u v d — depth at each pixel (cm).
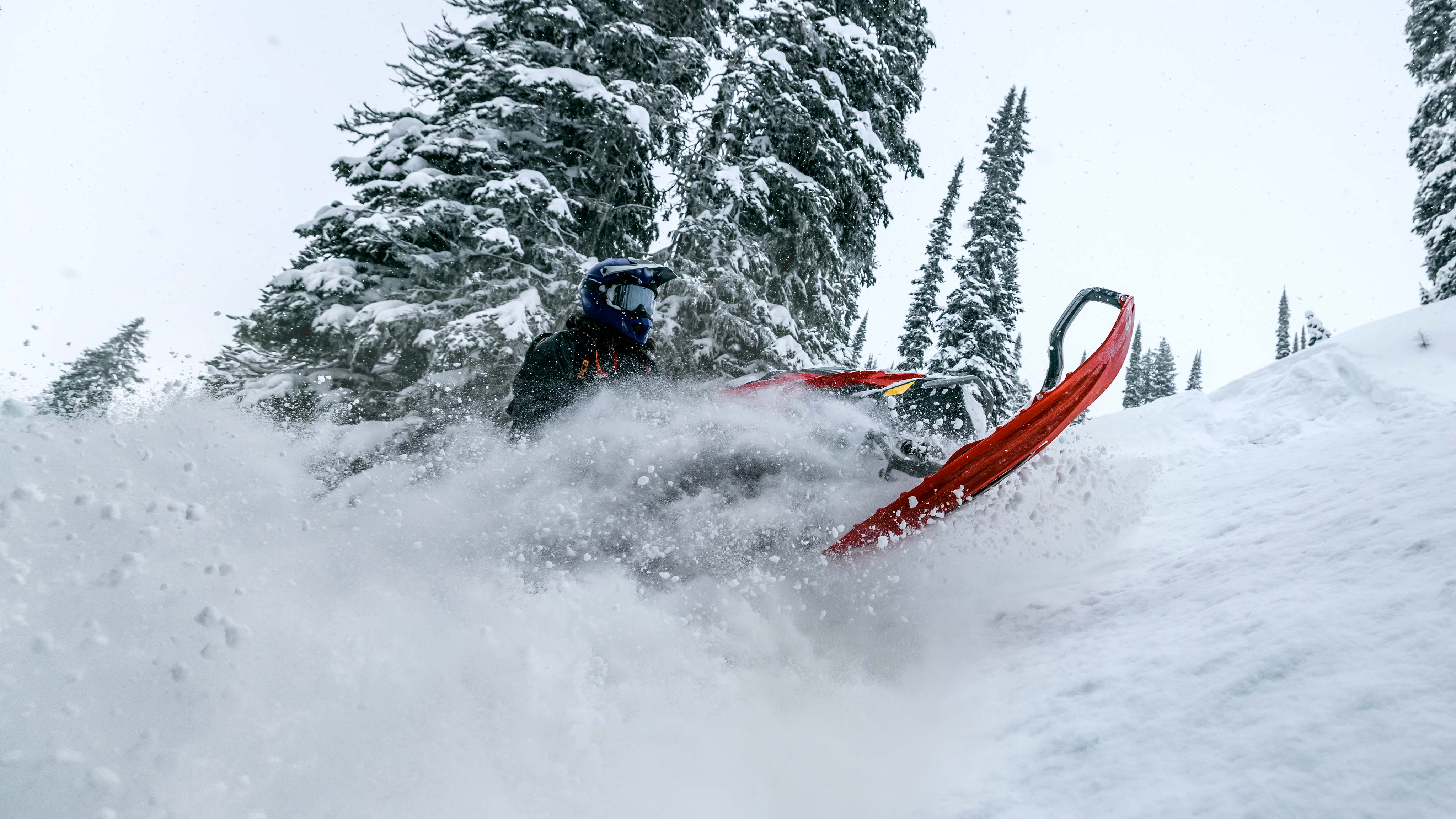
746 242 1028
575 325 315
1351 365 693
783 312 1032
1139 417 698
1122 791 151
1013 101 1839
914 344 2014
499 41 1103
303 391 941
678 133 1132
